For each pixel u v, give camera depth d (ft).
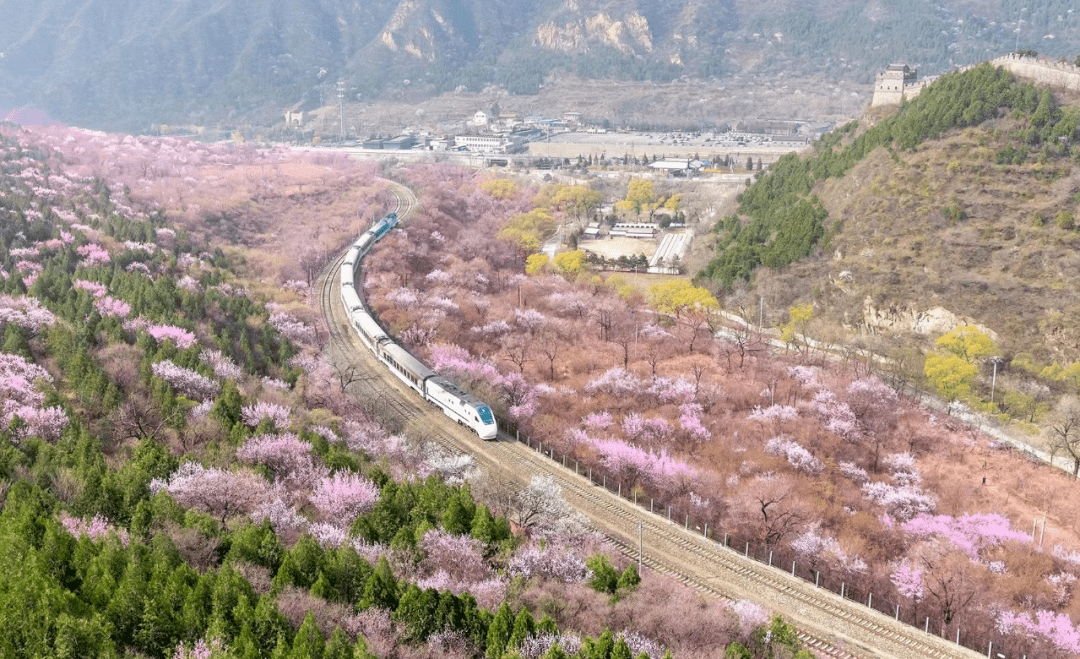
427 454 415.23
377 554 292.40
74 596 233.55
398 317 620.49
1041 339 604.90
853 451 476.13
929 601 335.26
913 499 424.05
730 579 330.95
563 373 555.28
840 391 537.24
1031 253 642.63
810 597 321.52
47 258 585.63
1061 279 625.41
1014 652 309.01
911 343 637.30
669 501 396.37
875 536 390.01
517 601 273.75
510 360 568.82
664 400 516.73
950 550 374.84
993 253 655.76
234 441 369.50
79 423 362.53
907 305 648.79
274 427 384.68
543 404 498.28
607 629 244.63
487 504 355.97
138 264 613.11
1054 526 412.36
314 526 303.89
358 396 495.41
